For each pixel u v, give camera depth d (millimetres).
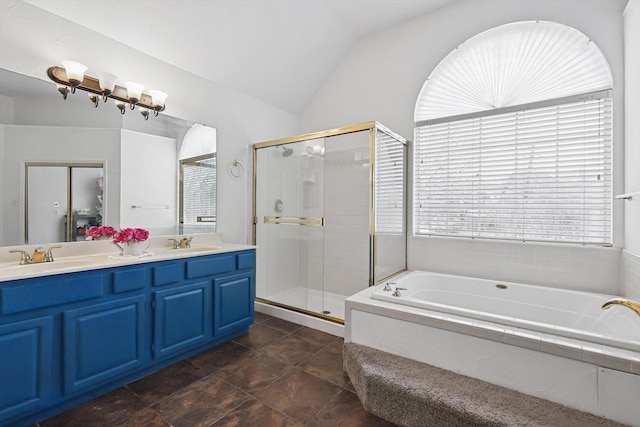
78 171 2094
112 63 2232
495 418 1287
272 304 3205
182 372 2008
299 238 3328
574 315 2186
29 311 1465
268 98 3486
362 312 1977
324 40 3223
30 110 1899
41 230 1927
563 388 1374
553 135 2432
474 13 2742
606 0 2225
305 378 1947
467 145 2809
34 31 1882
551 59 2461
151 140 2490
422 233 3059
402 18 3062
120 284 1800
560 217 2424
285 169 3328
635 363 1233
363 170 2869
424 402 1447
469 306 2619
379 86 3287
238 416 1579
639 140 1903
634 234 1988
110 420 1543
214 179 2992
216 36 2609
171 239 2609
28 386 1459
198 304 2236
